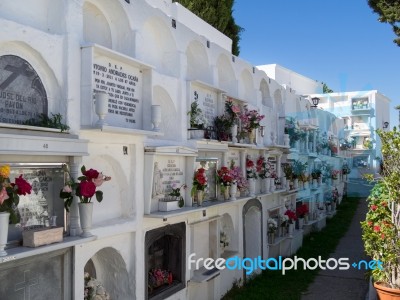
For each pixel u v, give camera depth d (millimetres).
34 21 4887
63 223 4859
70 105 4984
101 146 5699
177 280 7590
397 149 7875
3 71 4312
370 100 32281
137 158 6285
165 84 7246
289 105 15695
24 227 4398
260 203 11820
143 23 6625
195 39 8469
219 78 10344
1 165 4141
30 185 4121
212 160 8953
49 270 4691
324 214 20391
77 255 5055
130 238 6223
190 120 7875
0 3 4461
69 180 4812
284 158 14570
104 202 5965
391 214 8125
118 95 5852
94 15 6020
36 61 4707
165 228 7039
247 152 11117
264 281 11031
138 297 6223
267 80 13102
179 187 7602
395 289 7316
